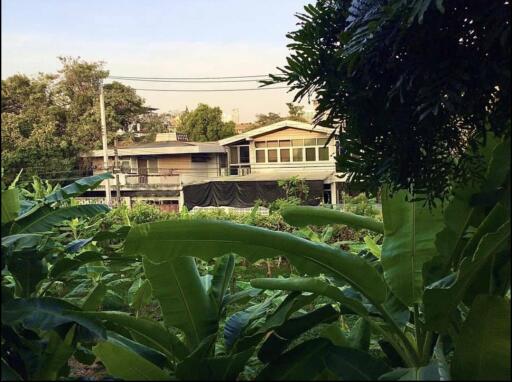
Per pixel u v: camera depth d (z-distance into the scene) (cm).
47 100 2120
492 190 239
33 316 224
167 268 279
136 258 324
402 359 280
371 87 231
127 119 2784
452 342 276
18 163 1739
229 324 304
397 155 226
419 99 203
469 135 224
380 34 214
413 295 275
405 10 203
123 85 2741
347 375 206
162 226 243
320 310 277
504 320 204
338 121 255
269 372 220
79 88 2366
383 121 232
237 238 248
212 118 3356
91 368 399
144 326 281
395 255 284
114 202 2053
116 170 2083
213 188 2331
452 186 240
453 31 205
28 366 241
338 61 245
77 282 548
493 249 223
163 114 3656
